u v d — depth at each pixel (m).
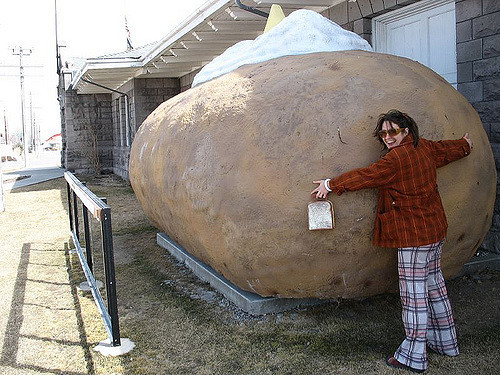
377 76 3.91
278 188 3.69
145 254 6.72
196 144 4.35
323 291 3.92
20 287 5.50
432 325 3.54
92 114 20.38
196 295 4.96
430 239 3.23
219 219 3.98
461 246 4.02
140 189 6.07
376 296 4.57
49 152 65.38
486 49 5.41
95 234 8.22
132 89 15.13
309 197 3.62
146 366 3.60
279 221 3.69
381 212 3.44
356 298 4.44
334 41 4.92
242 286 4.29
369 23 7.14
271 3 7.52
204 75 5.81
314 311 4.32
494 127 5.37
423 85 3.94
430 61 6.41
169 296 4.99
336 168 3.60
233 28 9.22
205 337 4.02
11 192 14.68
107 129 20.53
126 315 4.57
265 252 3.80
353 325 4.05
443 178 3.75
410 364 3.35
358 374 3.36
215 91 4.61
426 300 3.29
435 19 6.27
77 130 20.39
